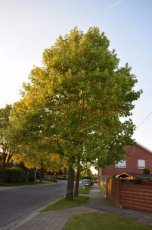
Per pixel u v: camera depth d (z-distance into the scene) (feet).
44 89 72.43
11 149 153.58
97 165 69.92
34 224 42.04
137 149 180.65
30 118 72.13
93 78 69.46
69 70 69.00
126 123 73.56
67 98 71.10
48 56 76.23
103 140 68.44
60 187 178.70
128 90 75.15
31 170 232.32
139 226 40.68
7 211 55.83
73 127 68.18
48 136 73.36
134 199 60.08
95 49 72.74
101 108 69.72
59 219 46.47
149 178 105.29
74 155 68.59
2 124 160.45
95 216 49.08
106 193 97.25
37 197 93.81
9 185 160.66
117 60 76.02
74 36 77.82
